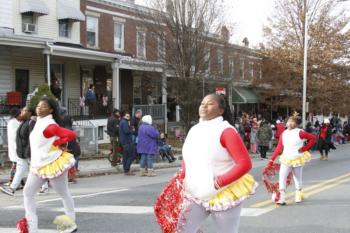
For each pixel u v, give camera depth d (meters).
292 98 35.16
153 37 24.11
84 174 14.04
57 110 6.38
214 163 3.98
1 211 8.43
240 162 3.83
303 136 8.93
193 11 23.14
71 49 21.75
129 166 14.39
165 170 16.08
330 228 7.14
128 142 14.38
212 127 4.01
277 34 34.97
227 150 3.95
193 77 23.44
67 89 25.38
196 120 24.00
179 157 19.83
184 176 4.18
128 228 7.05
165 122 28.02
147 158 14.11
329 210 8.53
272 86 35.44
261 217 7.91
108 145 22.89
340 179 13.07
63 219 6.42
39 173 6.12
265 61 35.38
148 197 9.98
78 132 18.97
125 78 29.45
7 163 15.56
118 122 15.74
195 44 23.17
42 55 23.81
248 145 24.25
